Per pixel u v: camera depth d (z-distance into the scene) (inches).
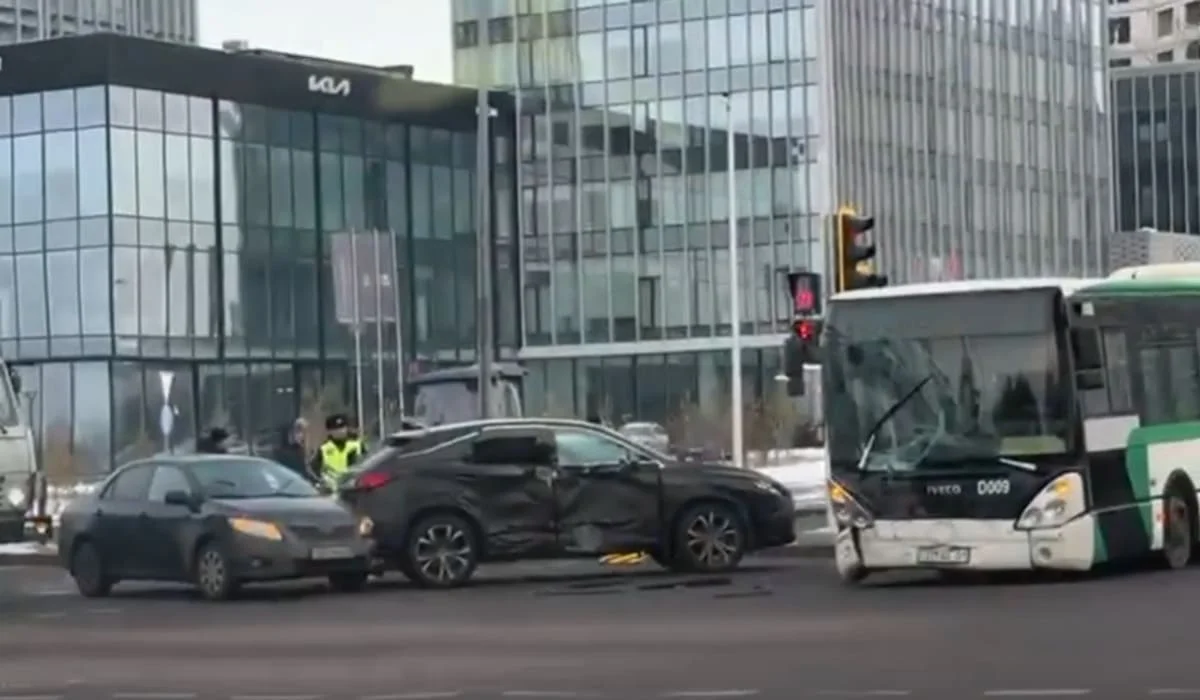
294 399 3828.7
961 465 1094.4
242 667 838.5
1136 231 6038.4
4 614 1181.7
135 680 803.4
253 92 3799.2
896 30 4608.8
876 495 1114.1
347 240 1740.9
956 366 1104.2
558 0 4603.8
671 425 3595.0
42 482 1316.4
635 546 1280.8
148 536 1264.8
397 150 4131.4
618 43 4544.8
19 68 3590.1
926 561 1101.1
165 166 3627.0
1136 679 684.1
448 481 1268.5
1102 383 1106.7
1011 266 4955.7
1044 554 1079.0
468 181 4325.8
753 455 3034.0
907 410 1112.2
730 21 4416.8
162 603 1234.0
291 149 3882.9
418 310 4160.9
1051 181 5142.7
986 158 4896.7
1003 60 4992.6
